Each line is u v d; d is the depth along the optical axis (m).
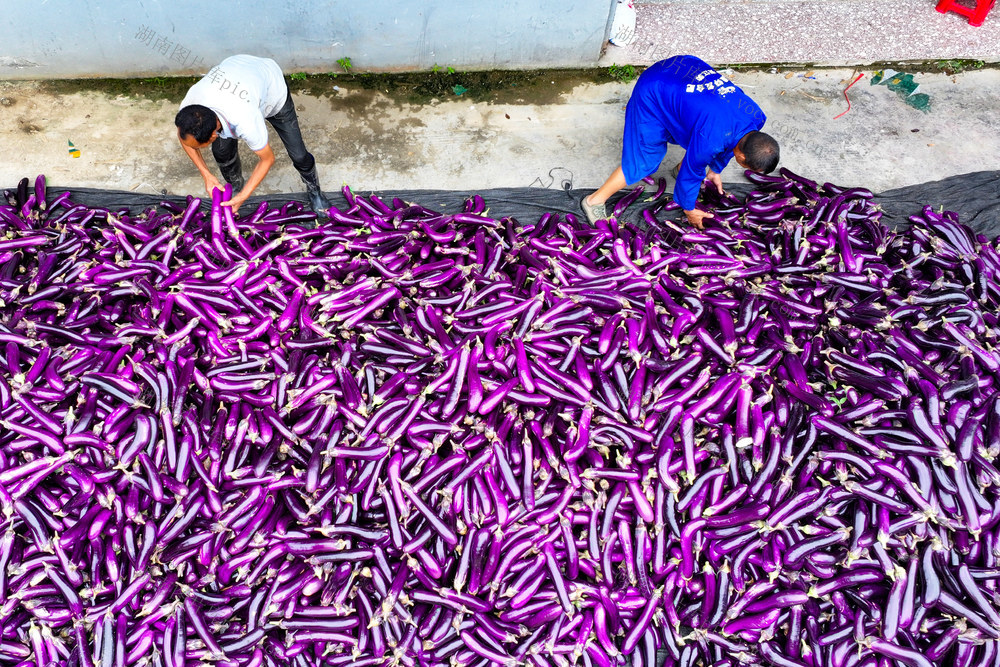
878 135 5.75
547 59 5.98
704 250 4.52
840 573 3.34
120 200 5.05
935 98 6.01
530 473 3.45
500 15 5.59
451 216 4.56
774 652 3.26
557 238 4.52
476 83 5.92
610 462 3.58
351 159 5.39
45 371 3.55
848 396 3.63
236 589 3.26
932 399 3.51
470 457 3.48
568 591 3.33
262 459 3.40
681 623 3.40
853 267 4.35
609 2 5.52
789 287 4.28
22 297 3.96
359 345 3.81
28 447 3.33
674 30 6.04
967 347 3.81
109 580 3.20
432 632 3.25
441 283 4.14
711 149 4.21
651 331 3.79
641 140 4.55
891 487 3.36
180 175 5.23
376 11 5.45
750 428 3.49
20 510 3.20
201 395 3.58
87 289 3.97
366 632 3.22
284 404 3.54
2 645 3.12
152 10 5.27
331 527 3.30
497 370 3.63
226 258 4.16
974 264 4.44
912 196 5.38
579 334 3.78
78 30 5.35
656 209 5.15
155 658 3.11
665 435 3.49
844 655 3.24
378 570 3.28
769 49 6.10
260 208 4.73
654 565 3.39
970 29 6.18
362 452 3.37
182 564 3.26
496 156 5.48
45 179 5.07
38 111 5.52
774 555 3.34
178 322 3.85
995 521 3.37
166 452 3.36
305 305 3.91
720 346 3.73
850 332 3.94
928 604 3.23
